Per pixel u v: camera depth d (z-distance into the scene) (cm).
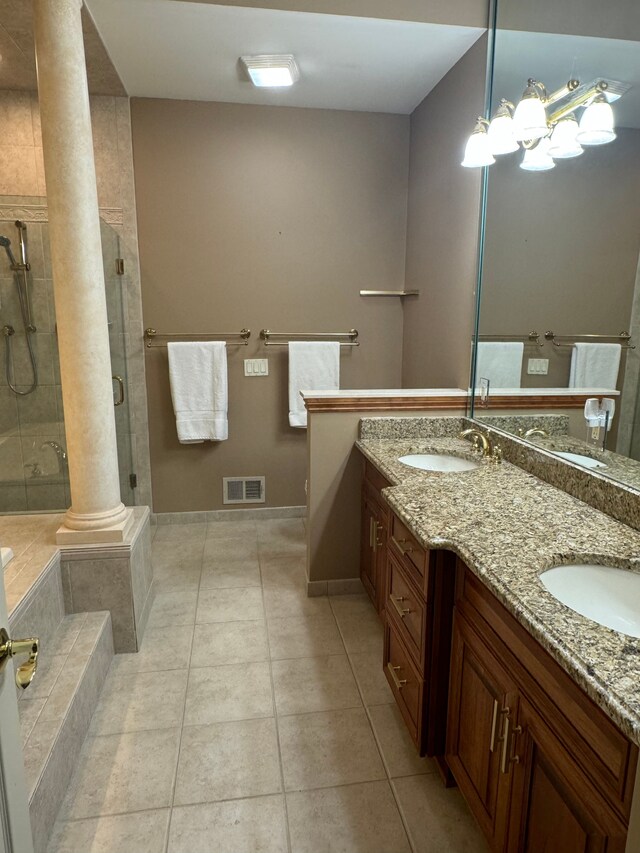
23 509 274
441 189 286
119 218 322
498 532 144
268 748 173
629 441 154
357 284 351
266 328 347
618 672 85
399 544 174
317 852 140
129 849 140
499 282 227
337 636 234
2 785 82
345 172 337
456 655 145
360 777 162
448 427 259
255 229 335
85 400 207
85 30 234
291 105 323
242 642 229
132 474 341
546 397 195
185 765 166
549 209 188
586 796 89
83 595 213
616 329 159
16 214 271
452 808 152
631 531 145
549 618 101
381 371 364
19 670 82
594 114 164
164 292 334
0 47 245
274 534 345
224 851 140
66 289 200
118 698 195
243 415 356
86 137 195
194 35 239
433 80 285
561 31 179
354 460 257
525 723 109
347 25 230
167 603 261
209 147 322
